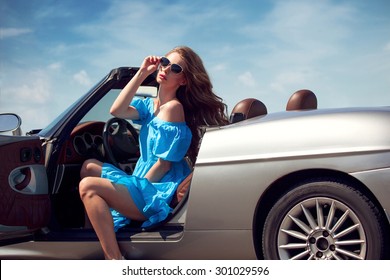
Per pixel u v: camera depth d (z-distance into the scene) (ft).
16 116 13.37
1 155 11.94
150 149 12.87
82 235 12.54
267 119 11.62
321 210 10.82
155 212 12.16
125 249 12.04
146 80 14.24
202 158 11.47
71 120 13.28
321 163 10.66
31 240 12.78
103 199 12.08
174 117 12.63
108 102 13.88
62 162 13.26
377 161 10.39
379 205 10.55
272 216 11.07
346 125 10.77
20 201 12.05
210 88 13.07
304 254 10.90
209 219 11.30
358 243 10.59
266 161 11.00
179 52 12.90
